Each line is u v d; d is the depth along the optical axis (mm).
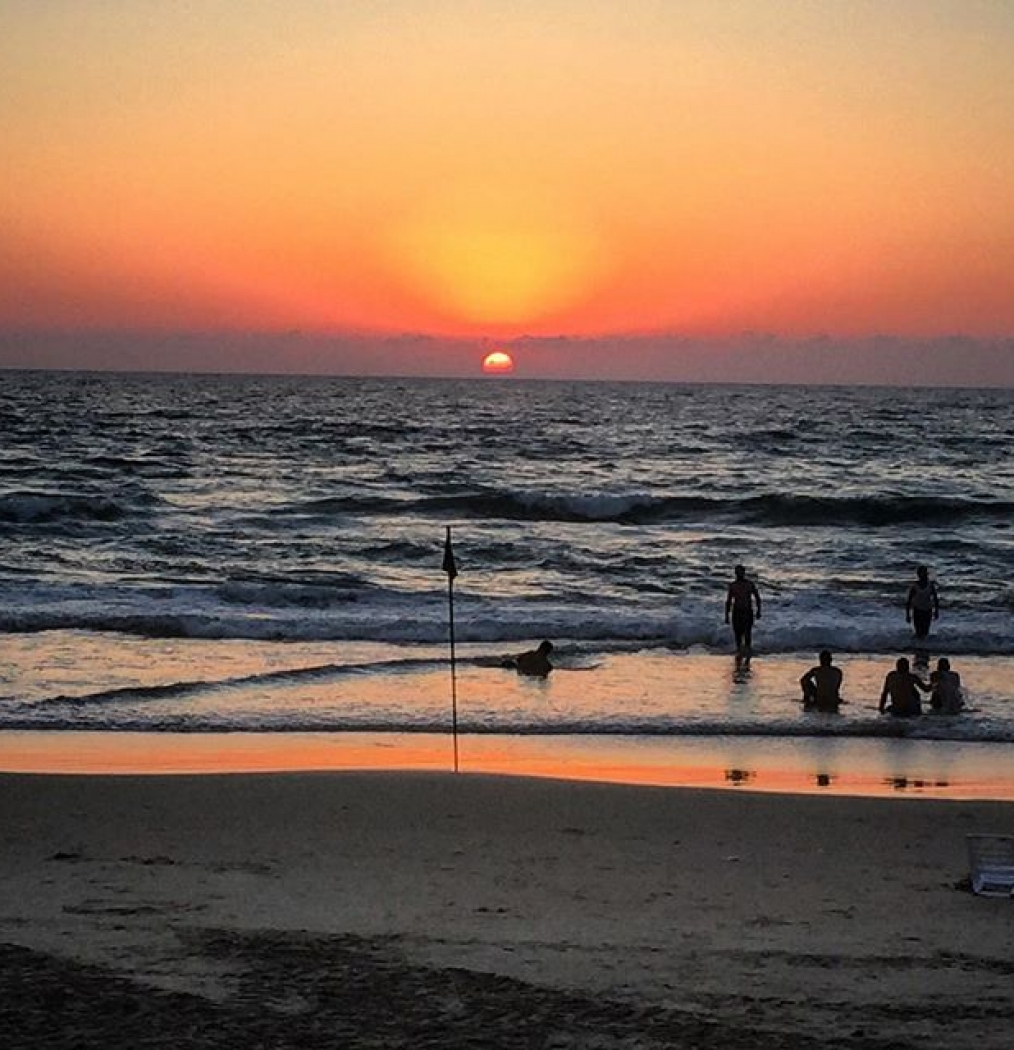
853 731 18438
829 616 29125
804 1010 7664
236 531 45062
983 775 16062
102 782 13953
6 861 10914
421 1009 7438
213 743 17188
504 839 11906
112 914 9273
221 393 182750
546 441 93750
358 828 12219
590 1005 7559
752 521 51750
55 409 122188
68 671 22016
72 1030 7016
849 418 133125
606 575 36781
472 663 23047
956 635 26062
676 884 10531
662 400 189875
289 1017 7273
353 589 31641
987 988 8133
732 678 22281
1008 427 118000
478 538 44781
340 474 67062
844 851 11773
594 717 19016
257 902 9711
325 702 19734
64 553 38906
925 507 51938
